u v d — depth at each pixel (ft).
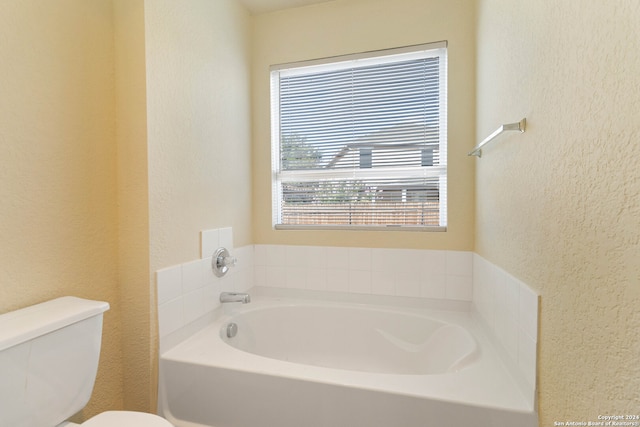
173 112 4.82
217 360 4.40
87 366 3.44
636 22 1.82
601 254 2.19
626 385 1.97
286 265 7.27
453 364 4.62
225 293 5.99
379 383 3.78
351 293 6.89
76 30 3.96
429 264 6.40
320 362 6.57
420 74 6.50
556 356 2.83
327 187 7.14
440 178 6.47
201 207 5.51
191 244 5.24
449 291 6.31
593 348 2.30
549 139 2.93
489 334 4.92
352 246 6.87
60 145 3.80
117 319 4.49
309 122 7.22
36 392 2.96
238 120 6.74
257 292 7.45
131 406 4.49
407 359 6.06
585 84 2.36
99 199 4.26
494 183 4.65
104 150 4.32
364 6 6.61
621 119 1.97
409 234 6.51
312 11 6.91
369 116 6.83
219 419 4.25
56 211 3.77
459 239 6.22
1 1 3.23
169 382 4.49
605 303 2.16
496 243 4.56
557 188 2.79
